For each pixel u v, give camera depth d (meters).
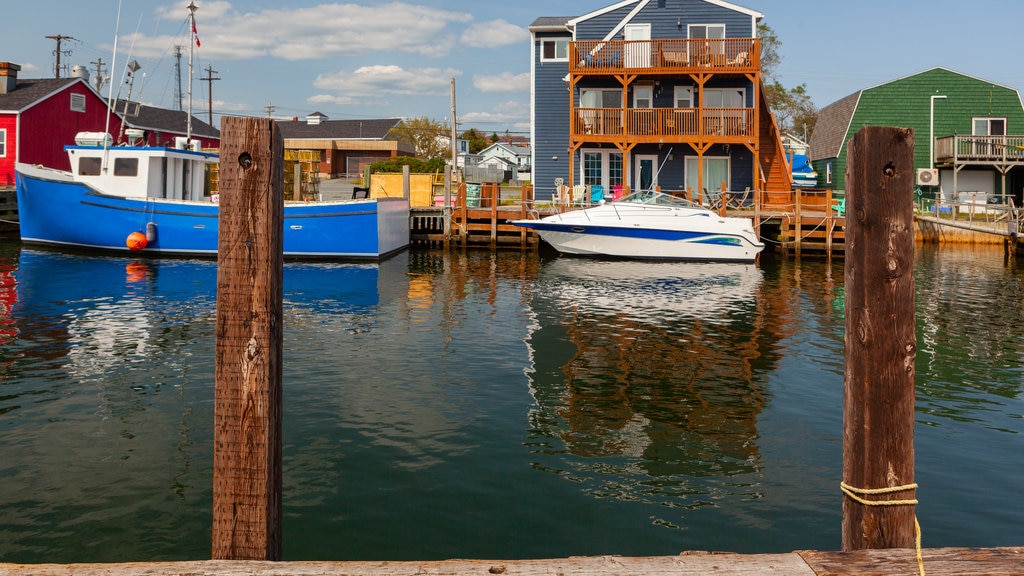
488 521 5.27
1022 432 7.32
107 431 7.05
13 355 9.99
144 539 4.96
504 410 7.89
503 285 17.78
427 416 7.65
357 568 2.66
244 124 2.79
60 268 19.41
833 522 5.27
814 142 44.16
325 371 9.42
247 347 2.82
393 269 20.98
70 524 5.15
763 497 5.70
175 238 22.03
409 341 11.30
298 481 5.95
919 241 30.14
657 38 29.20
